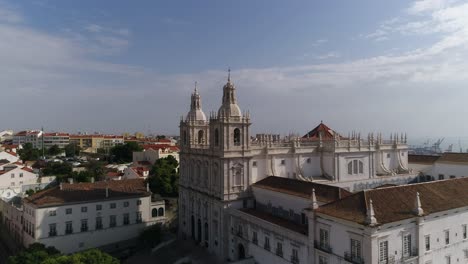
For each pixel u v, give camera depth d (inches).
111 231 3592.5
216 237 3149.6
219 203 3068.4
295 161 3437.5
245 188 3127.5
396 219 1894.7
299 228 2396.7
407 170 3961.6
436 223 2086.6
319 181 3292.3
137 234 3750.0
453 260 2186.3
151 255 3356.3
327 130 4382.4
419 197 2170.3
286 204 2723.9
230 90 3125.0
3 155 6796.3
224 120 3002.0
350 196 2116.1
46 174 5999.0
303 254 2231.8
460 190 2437.3
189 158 3693.4
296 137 3774.6
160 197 4667.8
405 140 4030.5
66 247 3324.3
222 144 3011.8
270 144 3353.8
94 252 2228.1
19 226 3678.6
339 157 3425.2
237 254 2925.7
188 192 3695.9
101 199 3543.3
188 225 3688.5
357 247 1867.6
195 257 3117.6
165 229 3988.7
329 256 2034.9
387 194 2106.3
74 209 3390.7
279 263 2447.1
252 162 3225.9
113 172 6451.8
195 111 3804.1
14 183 5285.4
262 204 3031.5
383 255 1841.8
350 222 1878.7
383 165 3826.3
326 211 2079.2
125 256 3378.4
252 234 2746.1
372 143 3678.6
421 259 1982.0
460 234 2241.6
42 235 3208.7
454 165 3720.5
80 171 6053.2
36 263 2383.1
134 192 3836.1
